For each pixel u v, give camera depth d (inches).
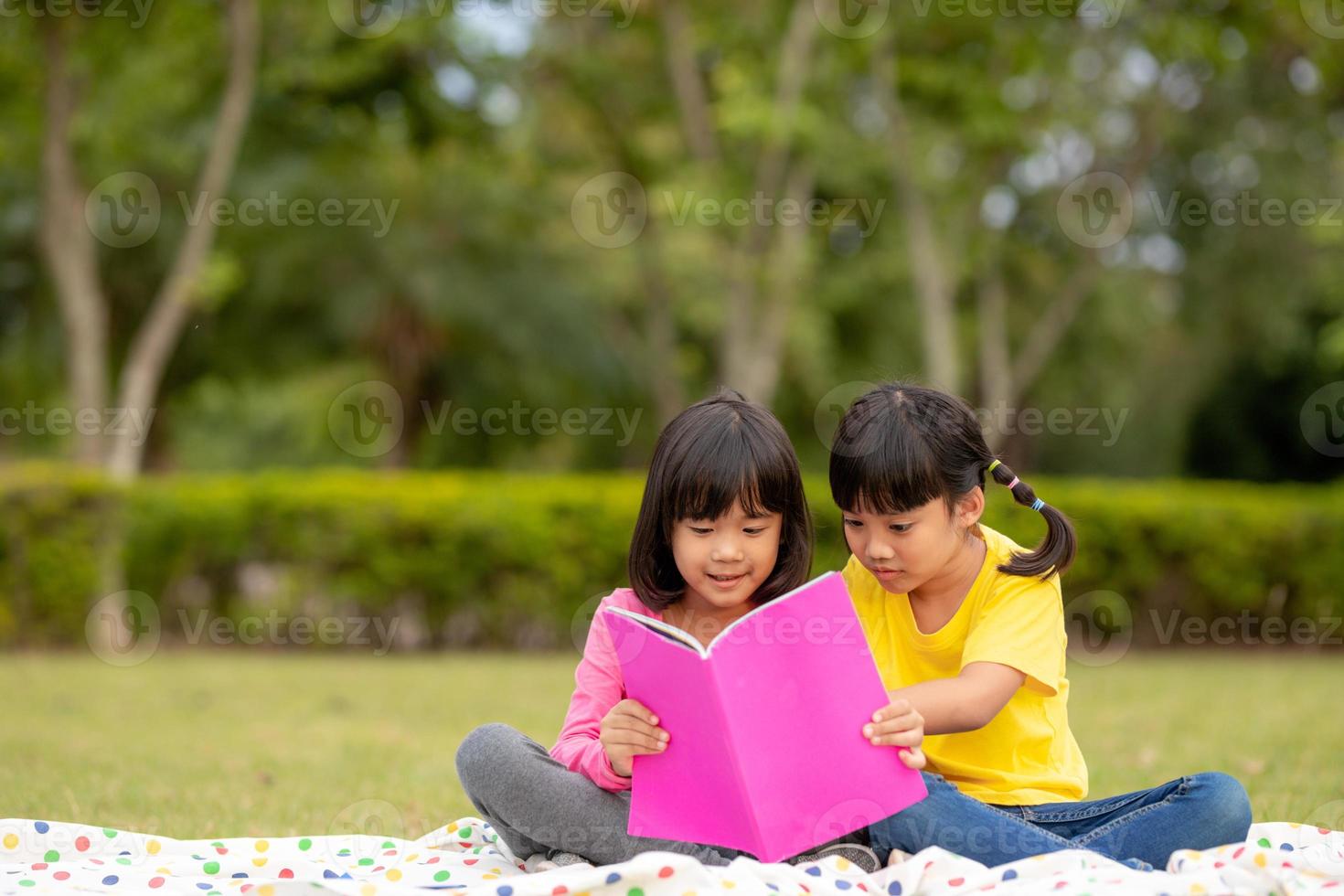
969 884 98.1
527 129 579.8
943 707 108.0
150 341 451.2
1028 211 571.8
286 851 123.0
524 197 668.7
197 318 666.2
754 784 101.3
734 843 103.9
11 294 662.5
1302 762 197.3
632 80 560.1
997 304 571.8
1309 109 561.0
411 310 691.4
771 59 492.7
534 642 433.7
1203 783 109.8
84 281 450.6
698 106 514.0
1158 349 708.7
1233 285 613.9
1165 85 492.7
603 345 724.7
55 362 669.3
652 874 93.8
